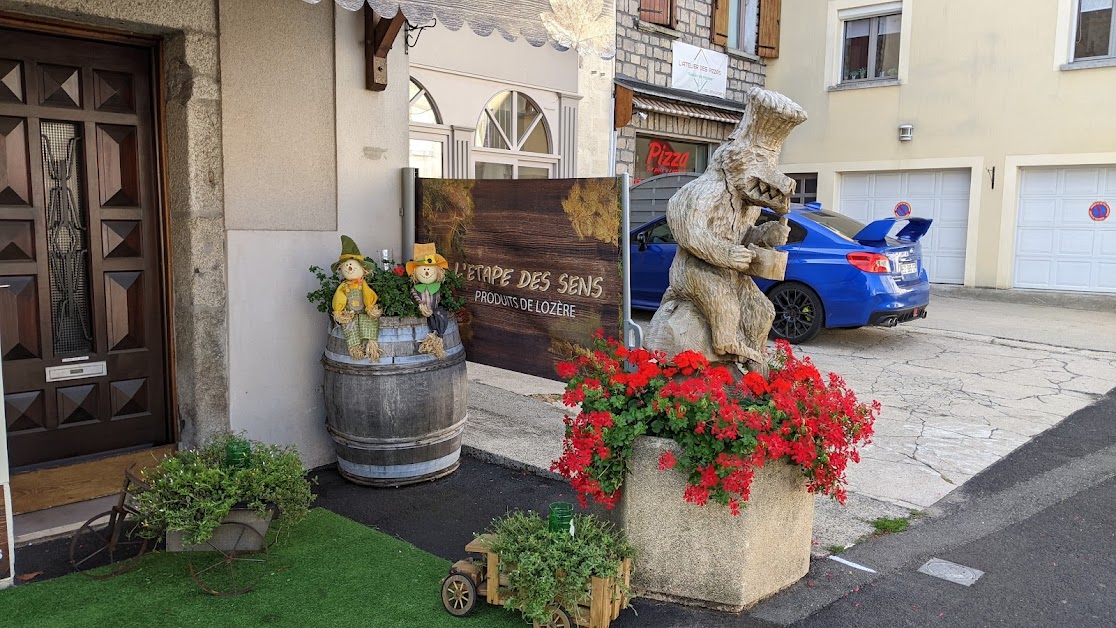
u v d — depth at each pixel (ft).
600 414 10.32
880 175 47.93
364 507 14.17
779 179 10.68
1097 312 37.27
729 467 9.63
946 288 44.96
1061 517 14.08
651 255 32.19
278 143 14.83
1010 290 43.80
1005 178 43.55
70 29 13.41
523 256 14.78
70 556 11.55
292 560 11.85
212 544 11.38
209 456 11.84
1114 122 40.37
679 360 10.55
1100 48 40.88
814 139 49.37
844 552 12.59
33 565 11.59
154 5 13.19
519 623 10.12
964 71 44.11
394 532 13.14
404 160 16.66
